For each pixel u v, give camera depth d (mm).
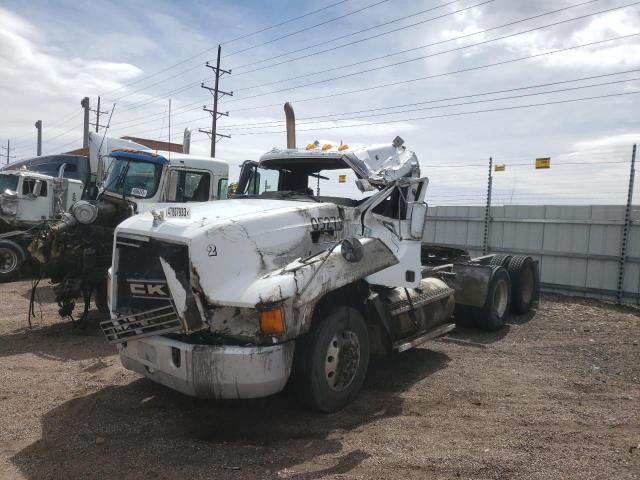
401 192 6254
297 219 5020
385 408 5137
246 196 6648
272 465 3930
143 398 5270
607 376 6266
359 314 5168
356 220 5668
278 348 4348
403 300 6051
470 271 8500
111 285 4984
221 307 4449
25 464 3938
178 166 10938
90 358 6684
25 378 5875
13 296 11156
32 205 14656
